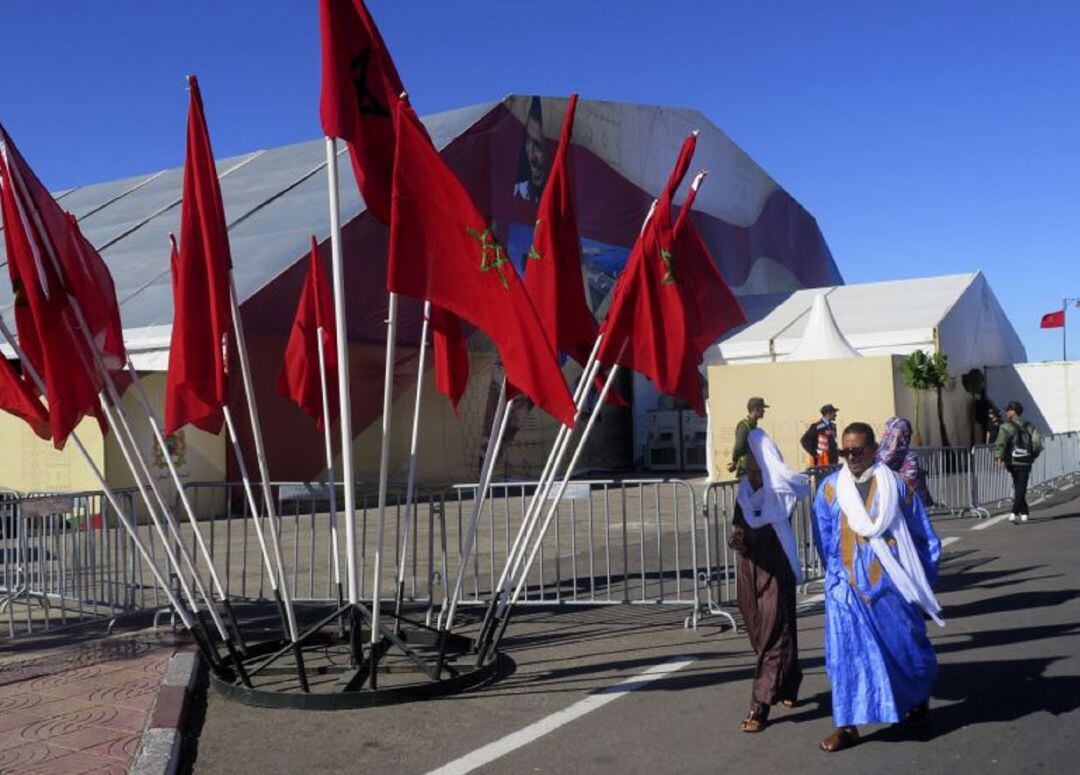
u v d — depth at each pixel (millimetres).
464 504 22391
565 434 7449
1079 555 12625
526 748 5895
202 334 6727
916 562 5633
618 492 24266
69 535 10641
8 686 7367
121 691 7168
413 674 7641
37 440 19719
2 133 6699
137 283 23766
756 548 6180
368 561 13586
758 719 6078
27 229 6723
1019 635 8367
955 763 5453
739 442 13023
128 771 5539
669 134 37219
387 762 5738
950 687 6914
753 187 43688
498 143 28766
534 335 6320
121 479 19094
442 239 6340
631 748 5848
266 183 29172
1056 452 23469
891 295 32688
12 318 22266
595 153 33156
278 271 22203
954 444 29625
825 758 5590
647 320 6969
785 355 29797
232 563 13336
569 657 8102
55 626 9641
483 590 11188
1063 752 5566
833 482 5727
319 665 7922
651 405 34938
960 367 30938
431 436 26125
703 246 7457
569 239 7297
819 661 7738
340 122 6699
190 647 8562
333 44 6695
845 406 24594
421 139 6305
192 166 6688
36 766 5645
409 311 25125
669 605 10203
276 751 5988
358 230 23922
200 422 8297
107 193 33844
